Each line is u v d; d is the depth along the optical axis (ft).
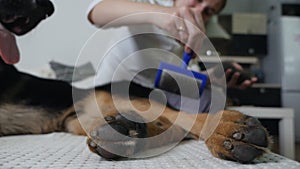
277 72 11.19
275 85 10.25
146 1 3.45
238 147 1.67
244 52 10.99
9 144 2.47
